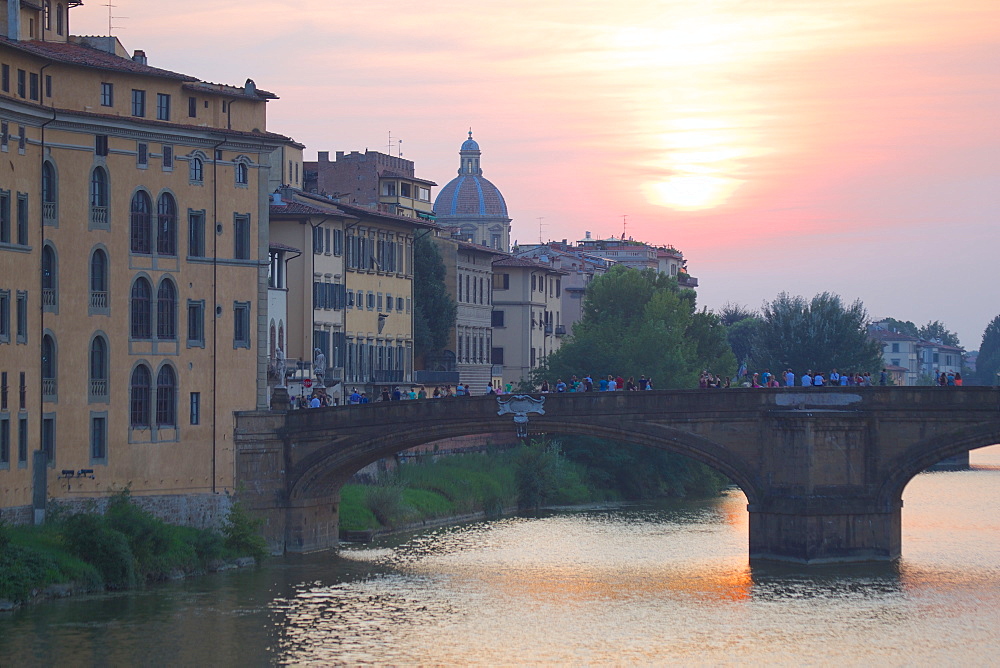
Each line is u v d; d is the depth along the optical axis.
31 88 90.81
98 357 94.75
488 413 101.50
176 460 98.75
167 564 93.44
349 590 92.94
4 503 87.31
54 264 91.88
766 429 101.50
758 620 85.94
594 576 98.88
